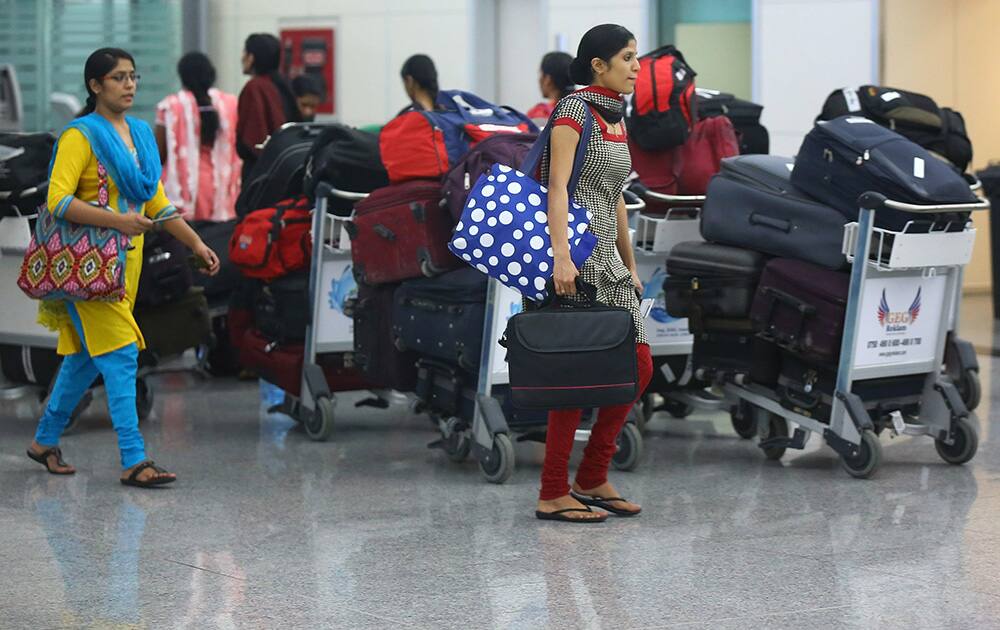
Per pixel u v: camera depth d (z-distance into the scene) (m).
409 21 14.04
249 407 8.69
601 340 5.30
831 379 6.57
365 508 5.96
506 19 14.17
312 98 10.83
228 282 9.70
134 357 6.40
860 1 12.41
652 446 7.32
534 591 4.72
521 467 6.82
